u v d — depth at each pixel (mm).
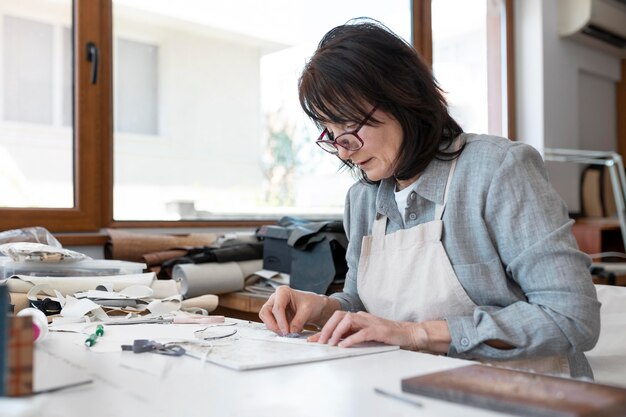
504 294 1021
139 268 1711
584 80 4254
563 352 914
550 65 3754
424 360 761
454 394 537
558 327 898
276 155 2822
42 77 2115
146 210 2395
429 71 1095
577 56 3994
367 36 1061
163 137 2445
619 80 4480
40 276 1466
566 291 923
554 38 3791
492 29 3713
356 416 511
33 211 2039
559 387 545
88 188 2166
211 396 582
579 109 4191
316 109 1088
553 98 3770
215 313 2082
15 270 1501
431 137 1070
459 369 629
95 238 2105
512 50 3746
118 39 2318
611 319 1421
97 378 657
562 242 951
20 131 2074
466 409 520
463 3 3527
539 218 971
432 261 1063
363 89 1029
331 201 3027
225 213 2652
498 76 3734
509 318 925
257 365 706
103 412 529
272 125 2811
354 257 1291
